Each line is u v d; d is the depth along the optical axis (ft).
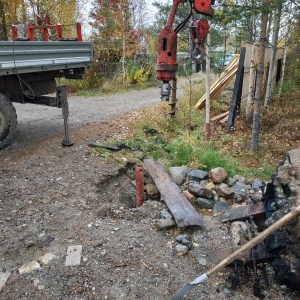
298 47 39.32
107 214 13.66
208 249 11.09
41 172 17.07
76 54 21.61
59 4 55.26
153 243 11.40
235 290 9.29
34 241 11.68
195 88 34.86
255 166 19.13
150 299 9.07
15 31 24.25
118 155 19.65
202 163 18.52
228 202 14.57
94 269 10.15
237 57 35.37
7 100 19.25
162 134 24.04
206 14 18.49
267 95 29.17
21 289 9.47
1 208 13.75
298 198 8.82
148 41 66.13
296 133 23.85
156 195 16.19
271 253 9.59
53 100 20.34
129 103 38.04
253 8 17.28
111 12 58.85
